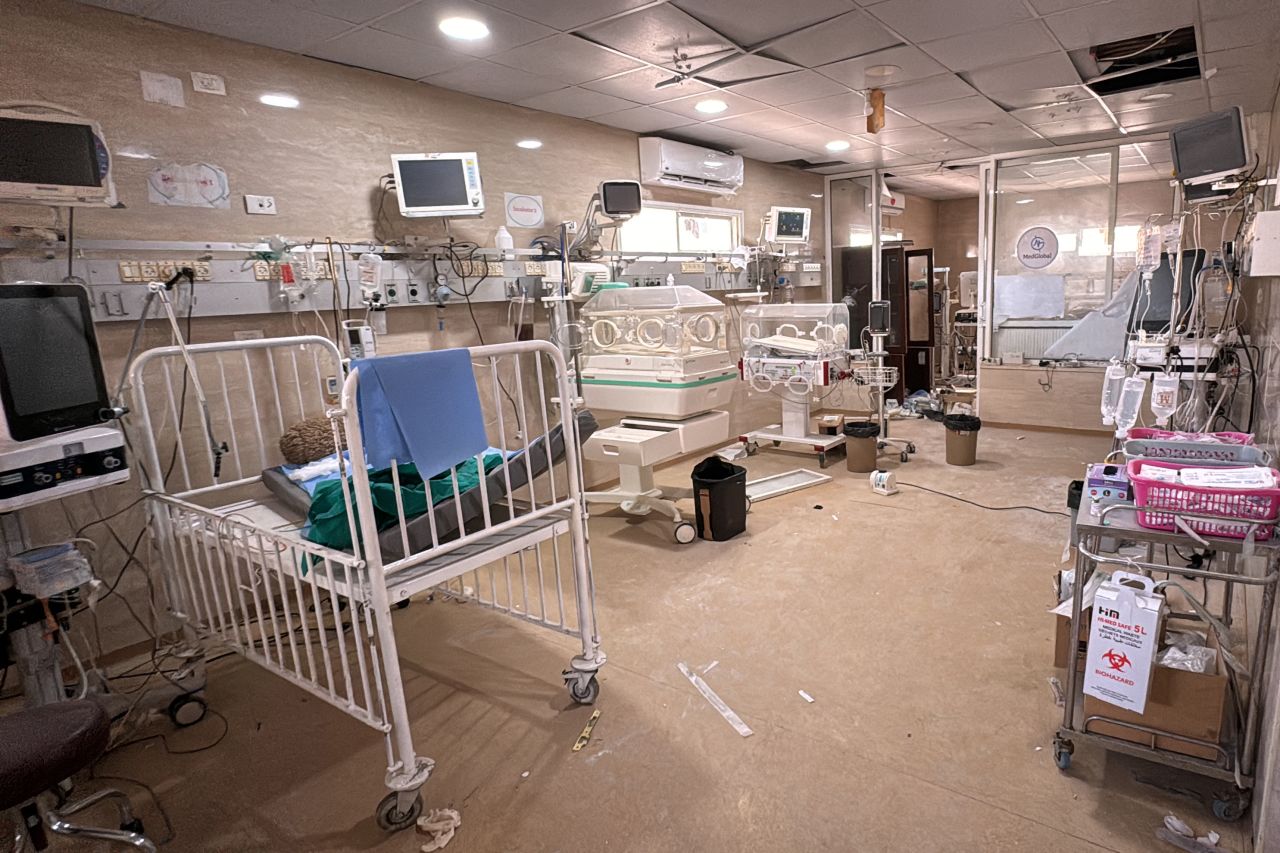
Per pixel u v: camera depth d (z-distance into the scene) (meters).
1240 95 4.48
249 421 3.08
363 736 2.22
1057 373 6.04
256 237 3.06
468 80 3.63
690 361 3.79
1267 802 1.43
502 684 2.45
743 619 2.83
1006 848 1.64
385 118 3.51
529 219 4.27
